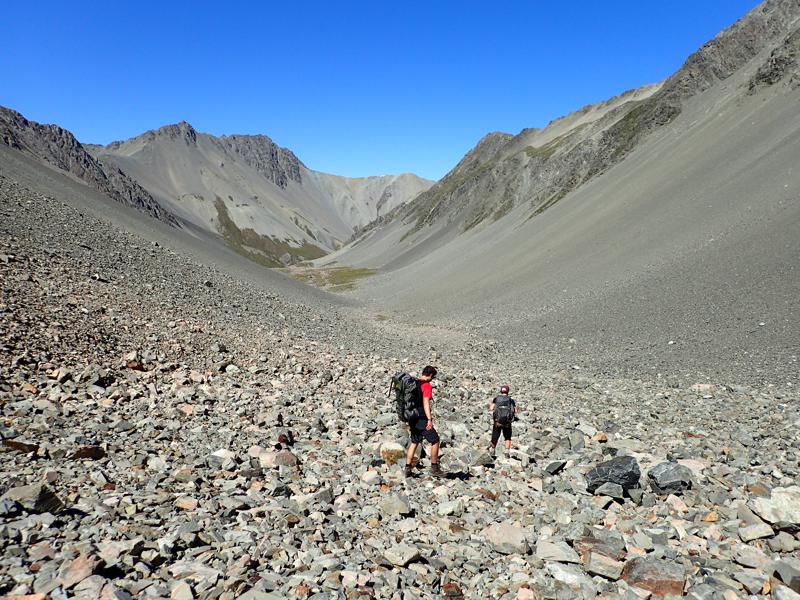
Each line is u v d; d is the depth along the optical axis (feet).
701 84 360.07
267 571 18.04
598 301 142.10
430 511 26.00
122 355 52.19
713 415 54.19
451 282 279.90
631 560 20.13
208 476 27.50
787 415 52.54
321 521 23.21
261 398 48.16
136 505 22.02
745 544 22.59
